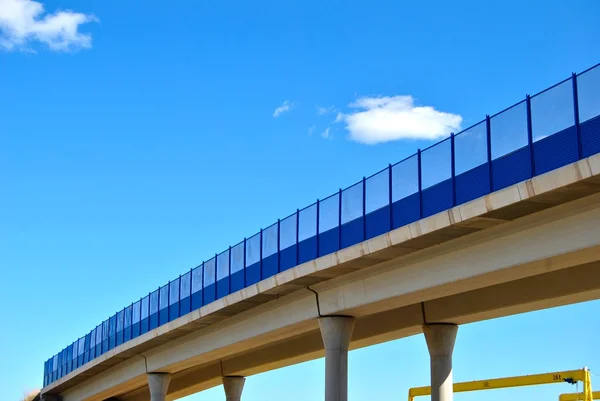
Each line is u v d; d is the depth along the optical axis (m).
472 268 27.97
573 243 24.33
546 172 23.81
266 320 39.34
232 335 42.44
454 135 27.80
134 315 53.31
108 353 56.16
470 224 26.42
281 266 36.47
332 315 35.09
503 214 25.30
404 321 36.28
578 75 23.59
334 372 34.56
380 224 30.70
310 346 42.78
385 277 32.00
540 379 59.34
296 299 37.03
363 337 38.50
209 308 41.31
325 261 32.59
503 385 61.38
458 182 27.39
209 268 43.34
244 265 39.72
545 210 24.84
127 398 72.38
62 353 70.94
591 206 23.62
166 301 48.41
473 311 33.16
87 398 67.50
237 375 53.59
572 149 23.50
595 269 28.38
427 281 29.91
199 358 47.03
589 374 57.03
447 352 35.25
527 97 25.09
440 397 34.75
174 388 60.66
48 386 74.00
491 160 26.19
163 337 48.25
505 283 31.67
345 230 32.59
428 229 27.44
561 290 29.52
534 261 25.58
